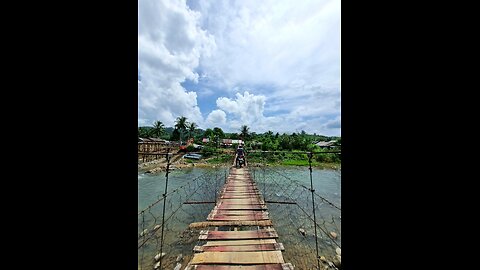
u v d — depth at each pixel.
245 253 2.57
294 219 6.07
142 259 4.06
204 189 9.60
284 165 16.98
